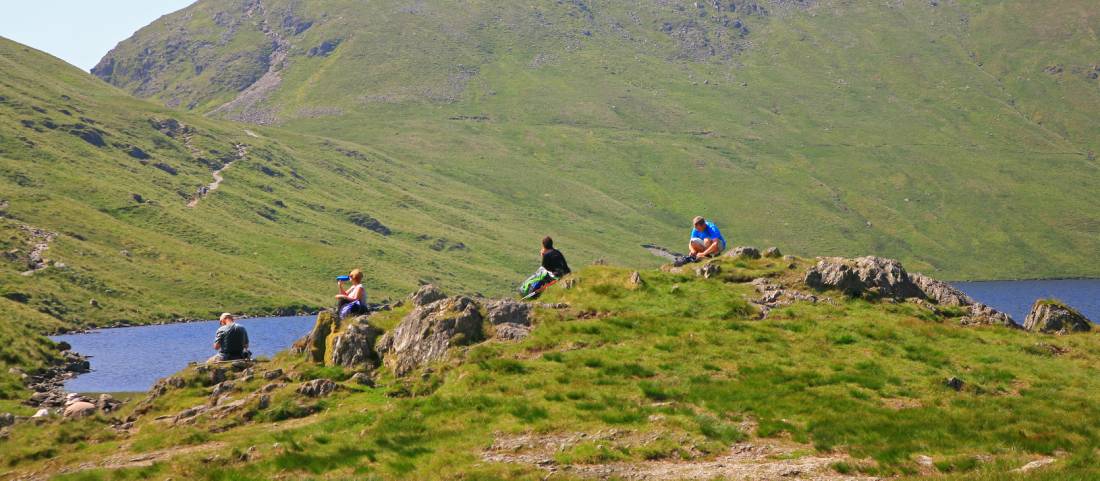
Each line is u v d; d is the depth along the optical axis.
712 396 28.16
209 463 26.23
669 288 40.44
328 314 38.84
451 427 26.95
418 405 29.31
